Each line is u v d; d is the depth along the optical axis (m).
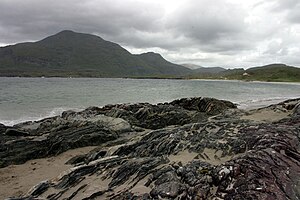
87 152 23.09
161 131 20.58
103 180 13.77
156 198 10.65
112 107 38.91
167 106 38.19
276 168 10.99
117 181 13.24
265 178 10.45
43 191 13.76
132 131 28.56
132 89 102.00
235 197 9.91
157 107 37.03
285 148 12.59
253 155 11.77
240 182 10.47
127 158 16.19
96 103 58.16
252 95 81.12
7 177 18.27
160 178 11.93
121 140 25.45
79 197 12.39
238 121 20.97
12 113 44.03
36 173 18.97
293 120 19.78
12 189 16.28
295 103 31.03
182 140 17.00
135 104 39.34
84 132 25.92
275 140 13.59
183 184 11.20
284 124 18.41
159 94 80.31
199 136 17.27
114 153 18.28
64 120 31.30
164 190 10.91
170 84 147.75
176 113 34.66
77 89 96.88
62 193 13.13
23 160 21.56
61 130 28.42
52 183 14.33
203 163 12.59
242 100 65.19
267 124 18.50
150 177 12.45
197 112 37.00
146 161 14.38
